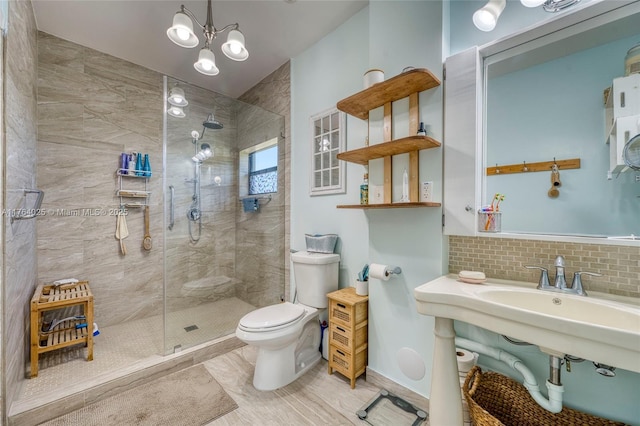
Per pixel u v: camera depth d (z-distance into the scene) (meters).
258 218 2.82
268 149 2.72
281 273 2.62
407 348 1.54
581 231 1.13
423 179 1.49
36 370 1.63
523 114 1.26
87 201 2.38
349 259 2.04
